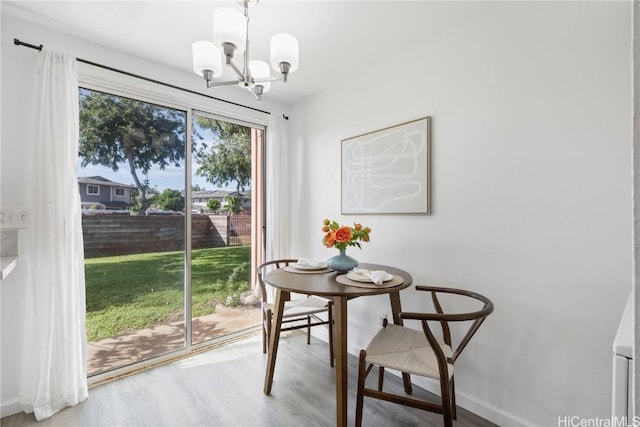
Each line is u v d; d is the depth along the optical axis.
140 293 2.32
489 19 1.72
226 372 2.19
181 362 2.34
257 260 3.11
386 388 2.01
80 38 1.99
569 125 1.43
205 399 1.86
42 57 1.76
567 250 1.44
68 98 1.83
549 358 1.49
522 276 1.58
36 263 1.72
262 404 1.81
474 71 1.78
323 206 2.87
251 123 3.05
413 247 2.11
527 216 1.56
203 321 2.67
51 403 1.71
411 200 2.10
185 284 2.54
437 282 1.97
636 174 0.30
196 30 1.93
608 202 1.32
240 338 2.82
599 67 1.34
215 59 1.43
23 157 1.75
